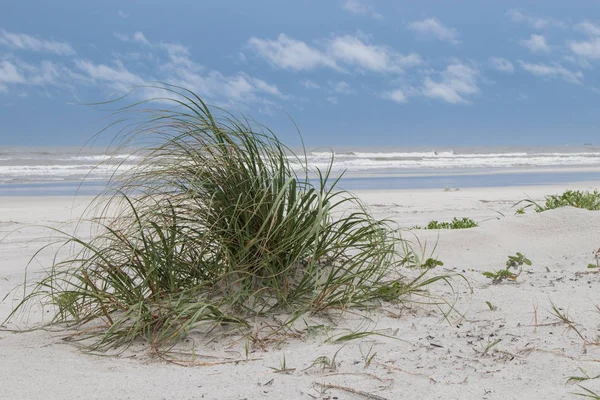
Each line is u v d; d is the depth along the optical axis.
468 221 6.84
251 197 3.36
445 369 2.53
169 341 2.90
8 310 3.82
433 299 3.68
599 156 43.62
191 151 3.36
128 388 2.34
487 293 3.85
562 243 5.65
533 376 2.45
